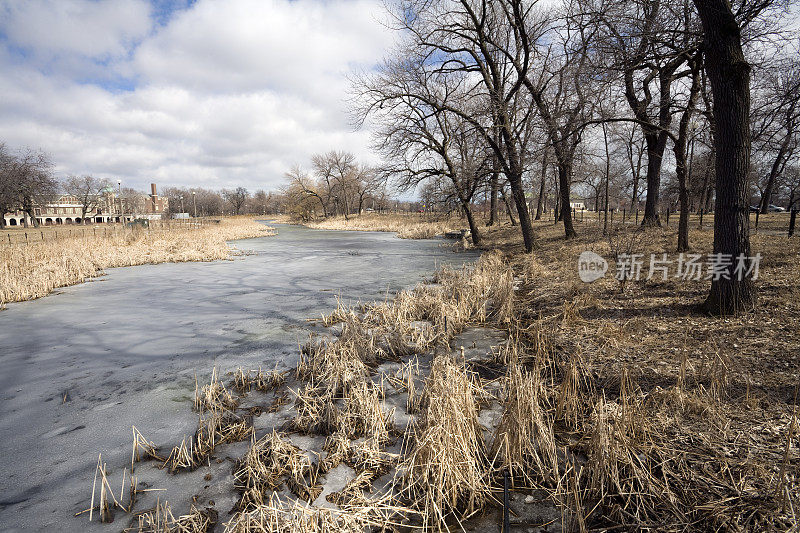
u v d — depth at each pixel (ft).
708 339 18.51
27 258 55.47
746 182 20.26
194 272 53.88
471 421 13.12
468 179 65.67
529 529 10.00
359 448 12.91
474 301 30.27
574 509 10.46
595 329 22.59
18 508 11.05
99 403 17.35
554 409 15.15
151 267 58.80
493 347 22.45
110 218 300.40
